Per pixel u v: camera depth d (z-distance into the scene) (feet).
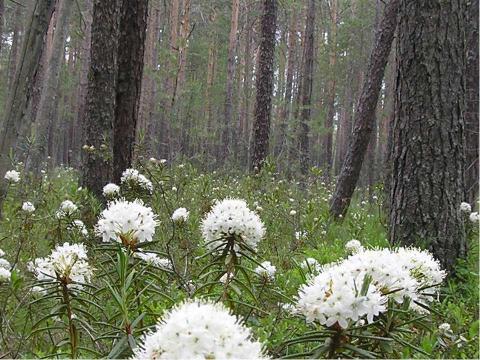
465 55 16.39
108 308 10.22
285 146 55.26
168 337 5.01
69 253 8.01
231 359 4.83
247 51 102.22
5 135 14.82
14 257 14.57
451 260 15.47
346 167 31.63
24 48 14.87
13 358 9.05
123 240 8.55
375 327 6.94
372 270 7.14
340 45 82.23
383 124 92.73
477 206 27.55
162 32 92.17
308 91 56.29
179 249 14.28
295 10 80.07
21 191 20.93
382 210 31.07
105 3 24.31
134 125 25.53
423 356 8.31
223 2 95.20
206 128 76.74
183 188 23.84
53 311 7.66
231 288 9.18
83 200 19.22
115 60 24.58
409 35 16.17
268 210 23.22
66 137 101.35
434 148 15.78
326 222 24.43
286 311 10.18
